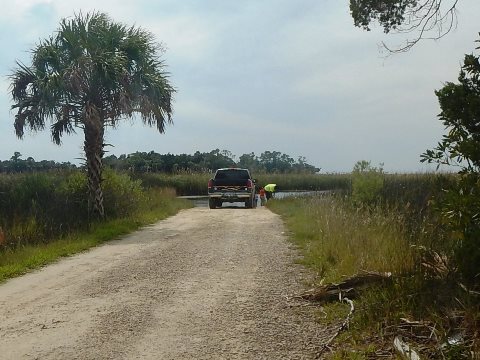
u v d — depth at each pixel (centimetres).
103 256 1045
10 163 3033
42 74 1508
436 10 939
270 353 504
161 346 523
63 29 1522
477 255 523
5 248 1109
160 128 1644
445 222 559
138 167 4209
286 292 727
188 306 663
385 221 919
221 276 833
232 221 1681
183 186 3844
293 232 1337
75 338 546
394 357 473
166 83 1636
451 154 554
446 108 572
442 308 532
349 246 856
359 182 1477
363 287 650
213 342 534
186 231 1423
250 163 7256
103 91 1537
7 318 620
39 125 1535
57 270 912
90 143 1528
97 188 1537
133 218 1628
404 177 1698
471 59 575
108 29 1548
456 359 445
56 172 1902
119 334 558
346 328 555
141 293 731
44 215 1413
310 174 5150
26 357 495
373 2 1008
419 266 628
